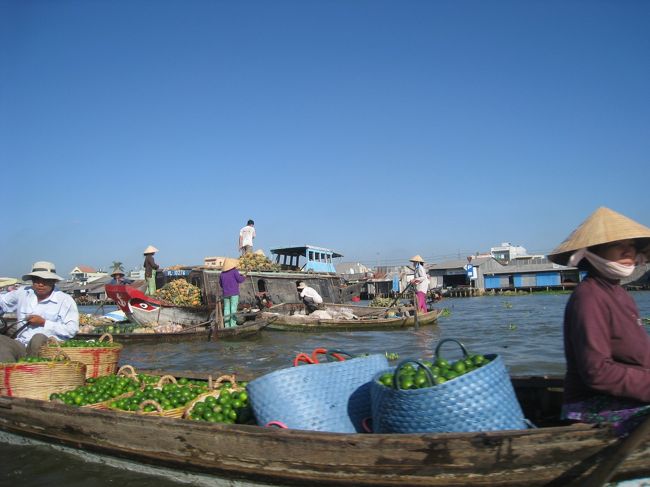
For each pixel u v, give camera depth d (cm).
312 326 1673
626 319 326
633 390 313
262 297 1964
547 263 5544
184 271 1950
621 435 329
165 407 560
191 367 1071
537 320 1912
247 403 525
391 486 377
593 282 336
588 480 322
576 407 352
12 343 680
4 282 1025
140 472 498
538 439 339
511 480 351
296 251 2561
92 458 532
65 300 737
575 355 335
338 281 2514
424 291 1873
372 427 436
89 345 695
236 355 1223
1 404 588
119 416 491
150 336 1419
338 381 456
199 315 1711
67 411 527
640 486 338
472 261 5794
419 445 360
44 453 558
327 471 393
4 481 489
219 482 452
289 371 445
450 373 389
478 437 347
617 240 321
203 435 442
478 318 2109
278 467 412
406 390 370
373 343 1382
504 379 382
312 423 433
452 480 360
